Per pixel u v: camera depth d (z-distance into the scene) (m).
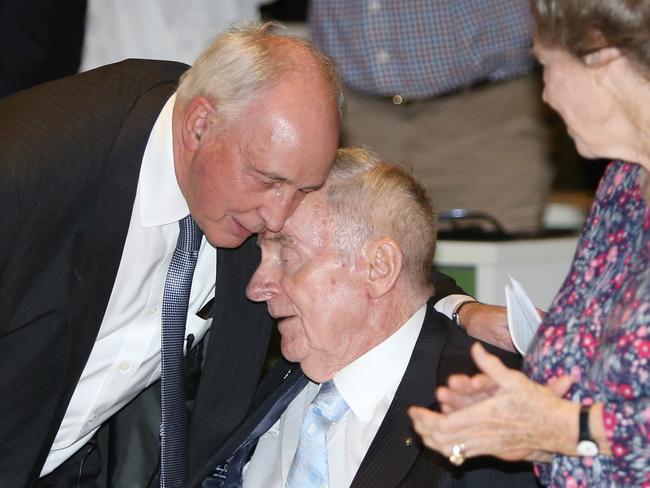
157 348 3.82
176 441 3.80
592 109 2.55
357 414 3.47
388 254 3.37
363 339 3.46
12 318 3.38
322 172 3.23
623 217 2.75
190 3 5.90
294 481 3.51
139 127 3.46
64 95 3.50
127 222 3.43
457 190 6.36
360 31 6.12
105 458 4.07
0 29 5.56
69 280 3.41
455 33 6.02
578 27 2.44
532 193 6.34
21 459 3.54
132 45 5.91
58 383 3.51
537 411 2.52
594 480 2.63
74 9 5.75
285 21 7.38
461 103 6.20
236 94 3.21
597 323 2.69
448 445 2.56
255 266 3.77
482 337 3.67
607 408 2.51
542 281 5.52
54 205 3.30
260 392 3.88
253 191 3.24
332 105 3.22
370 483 3.26
